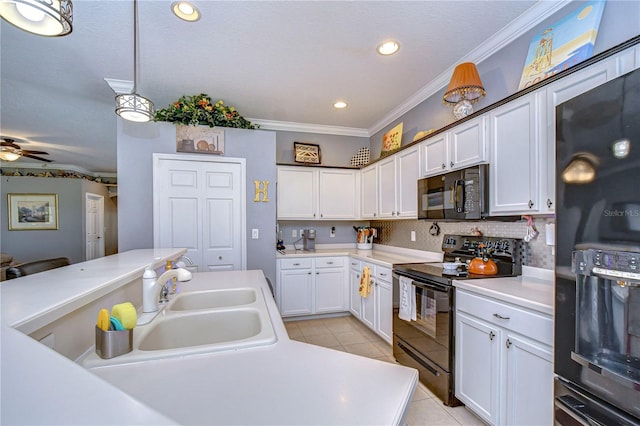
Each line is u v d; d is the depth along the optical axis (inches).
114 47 89.8
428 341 82.7
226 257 125.5
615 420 39.4
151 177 117.0
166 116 118.0
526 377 56.5
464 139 85.2
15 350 21.0
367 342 117.4
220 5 72.4
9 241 247.0
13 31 81.1
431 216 95.0
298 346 37.5
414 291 88.7
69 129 169.5
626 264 36.9
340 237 173.0
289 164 152.3
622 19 58.9
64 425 13.7
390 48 91.0
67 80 110.9
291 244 164.1
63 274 45.2
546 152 62.2
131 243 114.7
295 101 131.8
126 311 35.2
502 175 73.1
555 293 47.9
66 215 260.4
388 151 139.4
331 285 146.1
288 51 92.6
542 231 75.1
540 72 73.0
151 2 71.1
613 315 40.8
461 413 73.0
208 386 28.1
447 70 104.6
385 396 26.9
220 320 52.7
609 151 39.8
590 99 42.5
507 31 82.2
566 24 68.2
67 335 34.6
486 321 65.7
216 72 105.7
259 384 28.5
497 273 81.8
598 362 41.3
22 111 141.9
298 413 24.1
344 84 115.3
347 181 161.2
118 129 114.2
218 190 124.7
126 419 14.5
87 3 71.0
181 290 69.3
